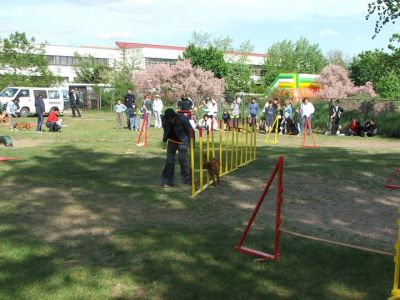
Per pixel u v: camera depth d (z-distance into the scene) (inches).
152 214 313.7
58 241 254.2
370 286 199.8
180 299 184.4
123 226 284.7
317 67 3378.4
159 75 1627.7
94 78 2428.6
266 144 779.4
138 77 1669.5
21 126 920.9
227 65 2484.0
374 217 317.7
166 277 204.8
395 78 1800.0
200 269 214.5
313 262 226.5
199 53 2386.8
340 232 280.7
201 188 380.8
